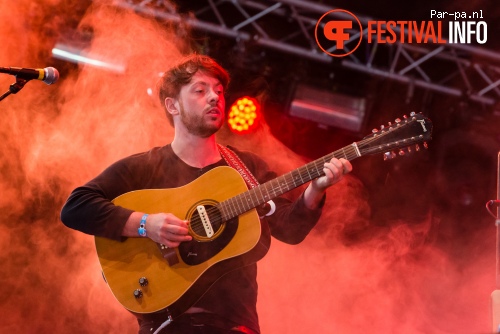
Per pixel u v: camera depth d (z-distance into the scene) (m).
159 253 3.47
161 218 3.40
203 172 3.62
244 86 7.60
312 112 7.77
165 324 3.43
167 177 3.61
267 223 3.61
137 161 3.63
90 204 3.48
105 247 3.51
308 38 7.58
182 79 3.66
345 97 7.83
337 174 3.34
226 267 3.46
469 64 7.95
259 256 3.52
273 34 7.83
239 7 7.48
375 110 7.90
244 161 3.75
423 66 8.16
